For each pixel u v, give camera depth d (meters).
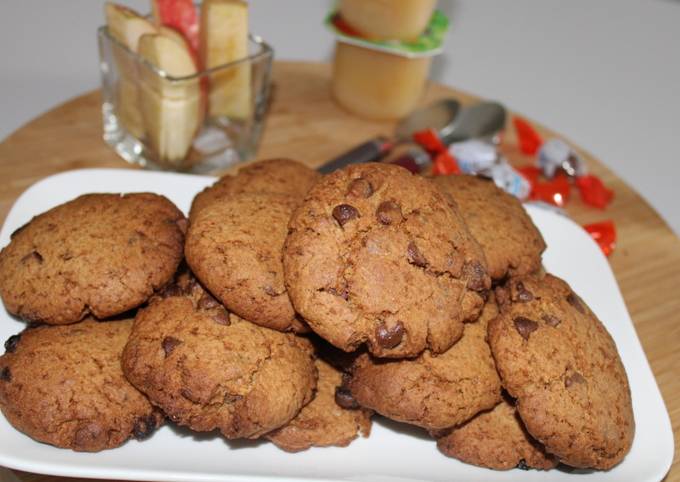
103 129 0.54
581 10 0.80
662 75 0.72
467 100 0.62
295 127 0.58
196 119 0.51
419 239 0.36
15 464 0.33
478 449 0.36
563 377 0.35
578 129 0.63
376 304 0.34
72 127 0.54
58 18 0.67
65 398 0.35
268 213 0.38
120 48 0.49
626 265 0.49
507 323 0.36
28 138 0.52
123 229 0.38
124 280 0.37
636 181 0.59
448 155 0.53
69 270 0.37
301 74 0.62
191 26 0.51
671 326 0.45
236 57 0.51
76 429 0.34
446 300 0.35
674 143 0.63
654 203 0.58
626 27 0.78
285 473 0.35
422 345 0.35
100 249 0.37
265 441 0.36
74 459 0.34
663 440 0.37
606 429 0.35
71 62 0.62
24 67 0.61
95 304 0.36
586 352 0.37
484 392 0.36
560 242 0.45
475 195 0.42
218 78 0.51
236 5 0.49
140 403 0.35
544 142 0.58
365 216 0.36
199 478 0.33
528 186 0.52
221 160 0.53
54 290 0.36
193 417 0.34
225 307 0.36
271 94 0.60
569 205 0.54
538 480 0.36
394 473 0.36
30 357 0.36
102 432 0.34
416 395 0.35
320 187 0.37
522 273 0.40
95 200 0.39
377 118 0.59
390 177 0.37
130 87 0.51
